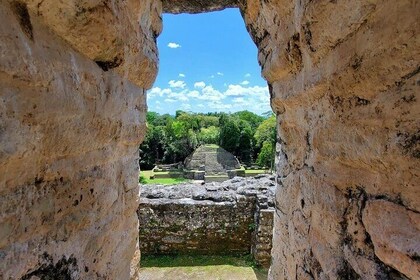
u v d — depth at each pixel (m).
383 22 0.80
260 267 4.40
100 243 1.31
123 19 1.24
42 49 0.81
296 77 1.52
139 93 1.74
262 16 1.85
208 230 4.77
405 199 0.77
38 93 0.78
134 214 1.90
